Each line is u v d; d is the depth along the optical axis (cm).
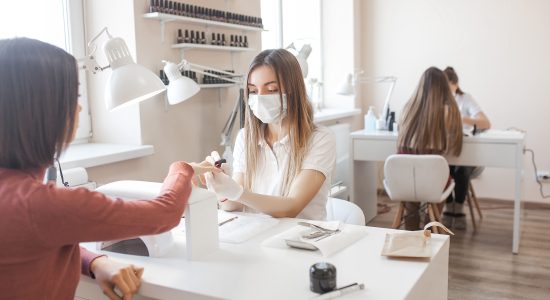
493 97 454
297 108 172
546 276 286
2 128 80
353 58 482
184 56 274
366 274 108
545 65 430
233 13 302
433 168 295
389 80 418
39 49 82
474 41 455
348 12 477
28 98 80
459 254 325
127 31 245
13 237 79
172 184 109
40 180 87
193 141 288
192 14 268
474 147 323
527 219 407
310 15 481
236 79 297
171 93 212
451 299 259
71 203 82
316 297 97
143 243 130
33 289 84
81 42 250
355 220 188
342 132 431
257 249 127
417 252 117
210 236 124
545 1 423
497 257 319
